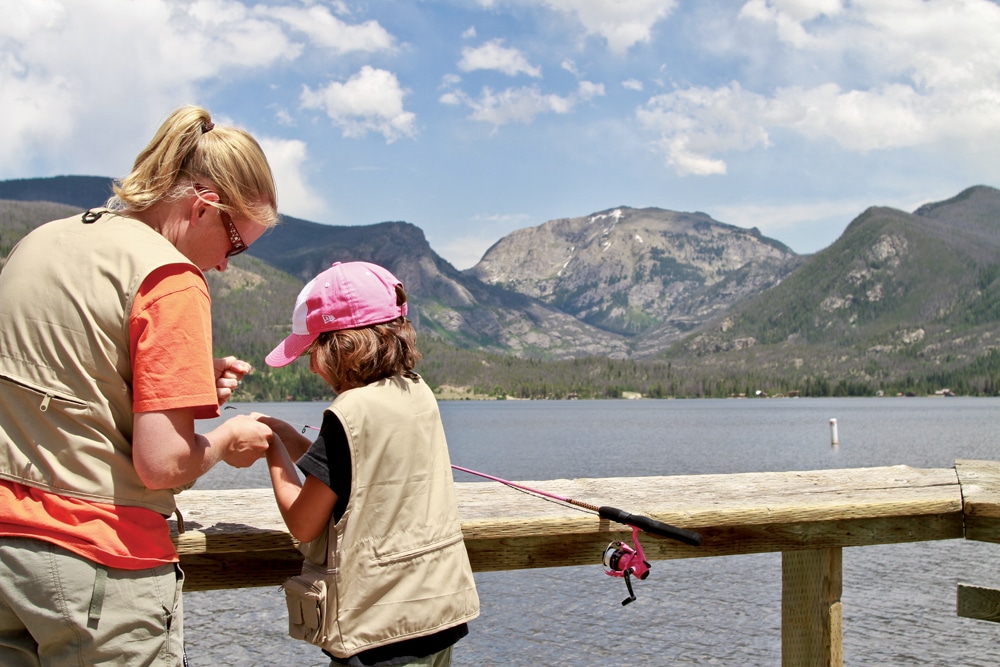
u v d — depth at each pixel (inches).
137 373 67.5
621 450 2192.4
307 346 82.5
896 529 105.0
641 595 528.7
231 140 76.5
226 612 471.8
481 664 404.8
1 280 71.4
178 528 83.4
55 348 67.5
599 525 94.5
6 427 67.6
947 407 6525.6
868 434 2901.1
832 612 104.3
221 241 78.7
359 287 80.0
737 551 100.9
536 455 2006.6
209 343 71.8
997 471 127.7
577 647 429.7
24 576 65.5
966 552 662.5
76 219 73.4
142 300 68.0
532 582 566.3
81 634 66.3
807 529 102.5
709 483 118.0
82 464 67.2
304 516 75.6
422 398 81.5
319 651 403.9
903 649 423.2
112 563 66.9
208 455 72.1
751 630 454.6
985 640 437.1
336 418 74.9
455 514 81.4
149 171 74.4
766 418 4697.3
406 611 74.8
